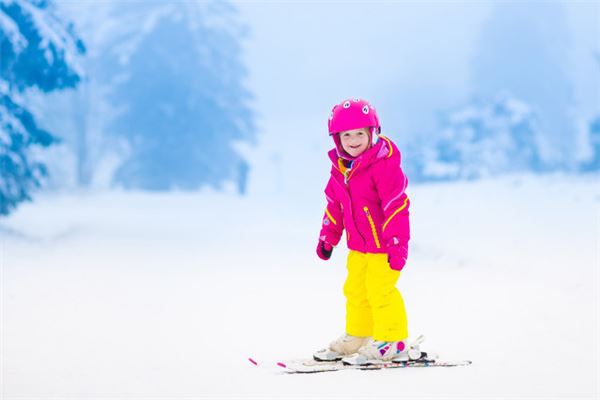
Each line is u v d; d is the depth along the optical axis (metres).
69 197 66.81
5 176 27.62
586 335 9.45
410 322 11.19
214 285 15.79
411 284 15.58
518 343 9.12
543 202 34.50
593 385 6.85
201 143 101.81
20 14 26.73
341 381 7.03
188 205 51.50
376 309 7.98
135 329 10.59
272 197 65.00
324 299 13.86
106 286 15.34
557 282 14.05
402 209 7.80
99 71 107.12
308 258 21.53
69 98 111.44
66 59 27.42
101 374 7.63
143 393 6.74
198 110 101.44
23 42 26.06
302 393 6.59
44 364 8.17
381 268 7.98
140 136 100.56
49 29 27.22
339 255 22.38
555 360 8.03
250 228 31.81
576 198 35.09
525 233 22.88
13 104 27.33
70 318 11.45
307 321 11.47
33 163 28.20
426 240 22.41
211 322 11.29
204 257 21.56
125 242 25.12
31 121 27.83
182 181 100.62
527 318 10.87
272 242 26.23
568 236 21.77
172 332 10.41
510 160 108.62
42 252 21.61
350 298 8.32
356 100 7.97
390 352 7.87
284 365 7.86
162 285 15.68
